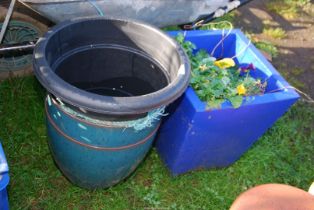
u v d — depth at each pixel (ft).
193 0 7.32
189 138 6.17
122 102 4.49
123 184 6.70
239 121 6.21
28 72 7.77
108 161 5.52
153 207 6.59
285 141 8.24
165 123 6.61
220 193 7.01
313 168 7.92
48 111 5.34
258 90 6.40
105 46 6.00
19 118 7.14
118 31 5.87
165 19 7.59
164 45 5.73
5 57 7.27
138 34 5.87
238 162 7.55
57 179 6.57
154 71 6.07
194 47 6.75
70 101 4.41
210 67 6.48
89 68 6.18
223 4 7.81
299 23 12.43
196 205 6.75
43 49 4.90
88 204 6.35
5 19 6.33
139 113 4.64
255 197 4.99
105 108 4.42
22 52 7.27
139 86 6.48
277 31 11.51
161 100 4.70
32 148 6.84
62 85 4.48
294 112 9.04
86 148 5.26
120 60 6.22
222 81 6.16
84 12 6.55
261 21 11.98
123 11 6.86
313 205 4.97
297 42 11.55
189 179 7.11
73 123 4.98
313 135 8.60
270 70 6.70
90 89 6.52
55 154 5.91
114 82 6.56
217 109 5.75
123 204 6.46
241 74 7.05
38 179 6.47
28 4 6.14
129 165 5.89
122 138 5.16
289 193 5.10
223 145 6.73
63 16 6.48
